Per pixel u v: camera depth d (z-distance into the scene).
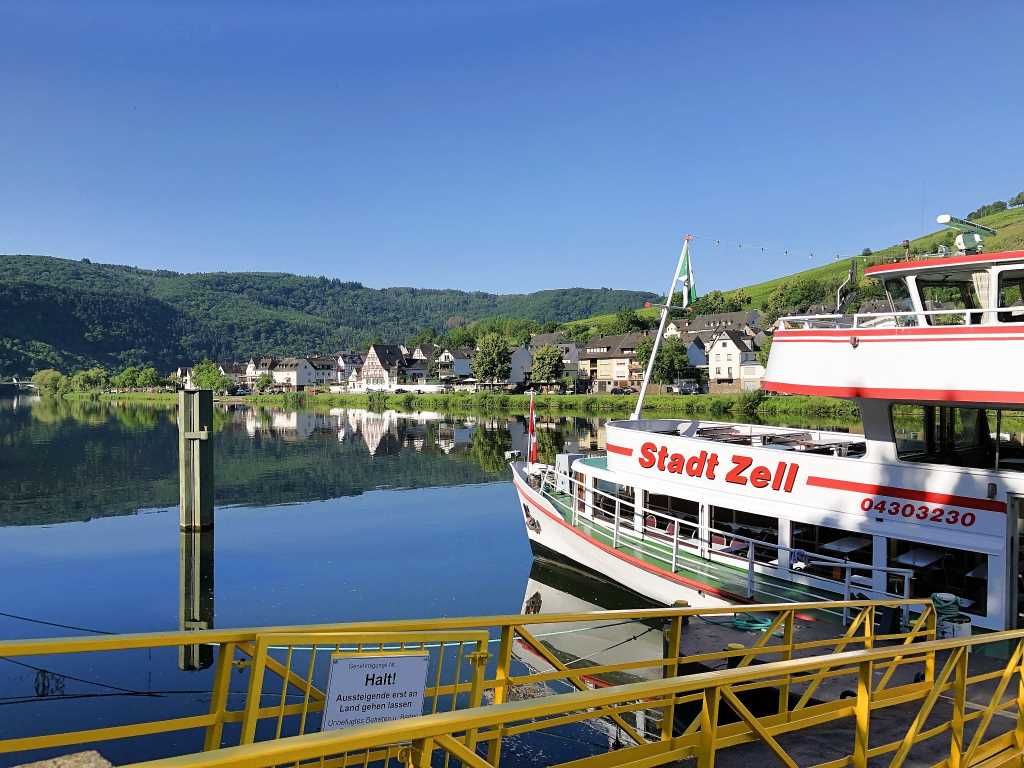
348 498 33.62
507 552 22.98
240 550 23.62
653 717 11.53
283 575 20.61
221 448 54.62
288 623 16.66
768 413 73.62
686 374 111.25
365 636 4.86
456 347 170.38
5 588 19.69
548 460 45.97
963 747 6.82
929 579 11.56
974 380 10.42
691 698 5.95
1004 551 10.55
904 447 11.77
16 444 55.81
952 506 11.05
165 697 12.52
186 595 18.83
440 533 26.05
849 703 7.79
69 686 12.99
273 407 122.25
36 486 36.53
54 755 10.42
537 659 14.00
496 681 5.70
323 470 42.75
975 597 11.20
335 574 20.61
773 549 13.70
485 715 3.38
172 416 92.44
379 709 4.55
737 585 12.94
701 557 14.62
